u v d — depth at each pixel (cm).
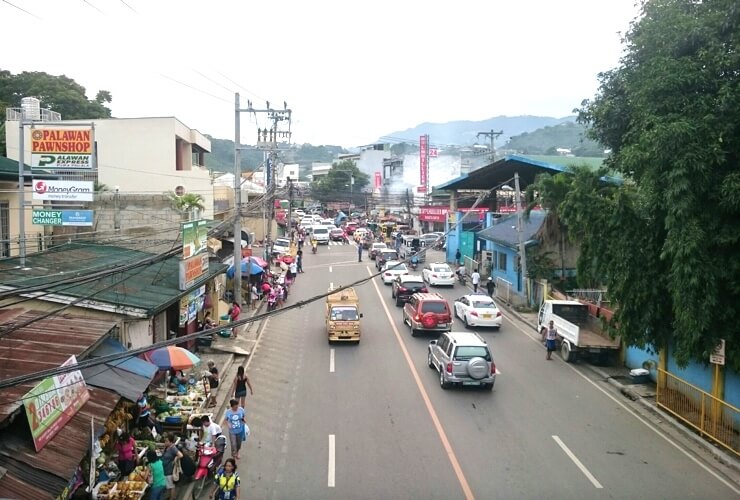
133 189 4028
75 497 1133
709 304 1555
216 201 4938
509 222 4594
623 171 1933
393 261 4550
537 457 1546
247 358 2508
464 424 1773
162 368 1709
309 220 9469
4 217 2455
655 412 1919
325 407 1905
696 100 1596
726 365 1756
